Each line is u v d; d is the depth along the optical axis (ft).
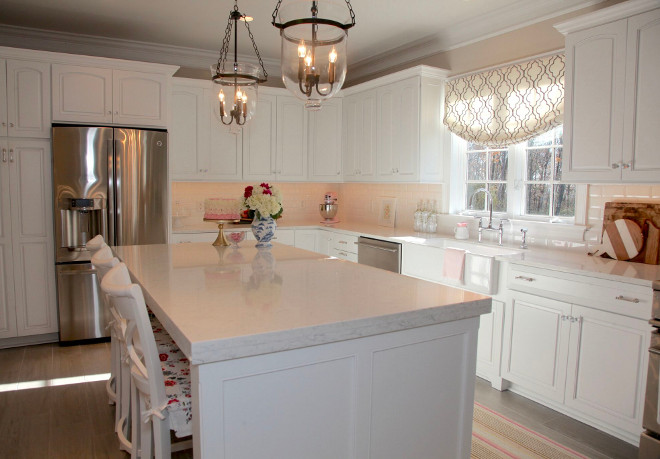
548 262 9.52
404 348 5.58
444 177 14.52
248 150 16.71
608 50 9.12
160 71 14.11
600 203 10.49
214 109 8.99
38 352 12.81
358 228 16.22
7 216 12.77
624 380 8.22
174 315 5.25
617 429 8.61
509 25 12.38
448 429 6.04
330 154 17.66
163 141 13.99
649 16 8.48
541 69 11.43
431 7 12.10
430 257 12.26
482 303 6.01
